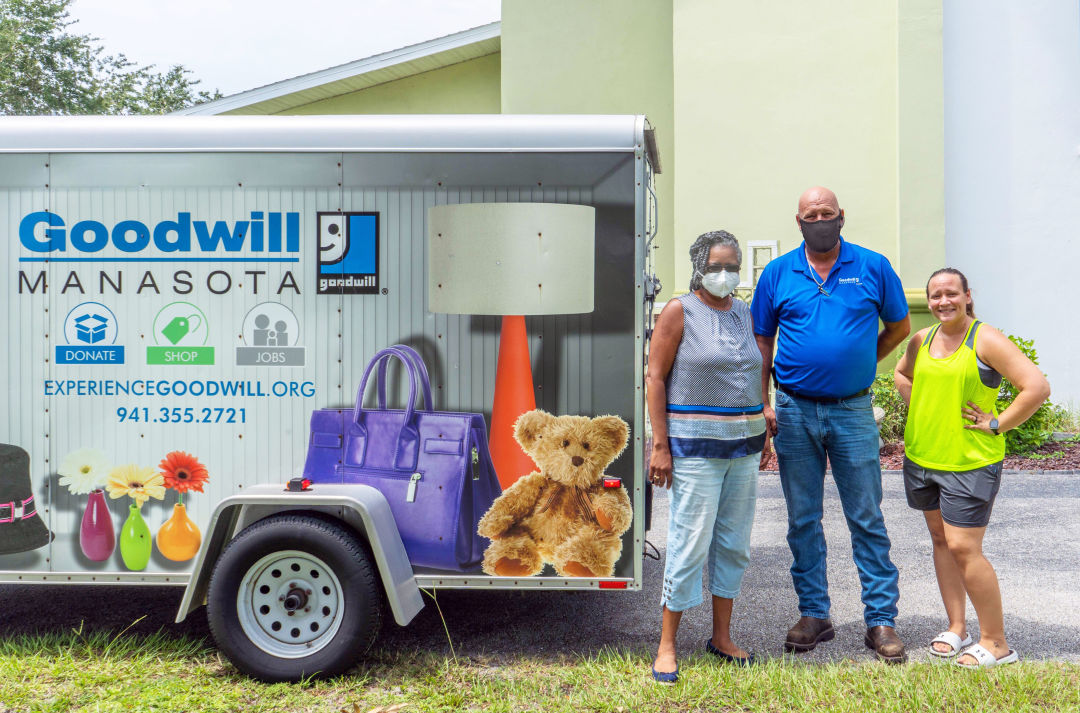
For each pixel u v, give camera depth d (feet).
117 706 10.74
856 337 12.25
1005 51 31.65
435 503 11.77
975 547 11.78
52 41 79.87
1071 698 10.67
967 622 13.93
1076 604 14.67
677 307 11.53
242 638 11.47
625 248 11.68
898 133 31.32
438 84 43.98
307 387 11.91
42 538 11.94
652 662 12.25
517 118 11.84
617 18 38.32
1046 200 31.65
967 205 32.30
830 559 17.74
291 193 11.82
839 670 11.71
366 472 11.89
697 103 33.42
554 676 11.83
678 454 11.50
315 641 11.59
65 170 11.80
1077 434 29.37
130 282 11.87
